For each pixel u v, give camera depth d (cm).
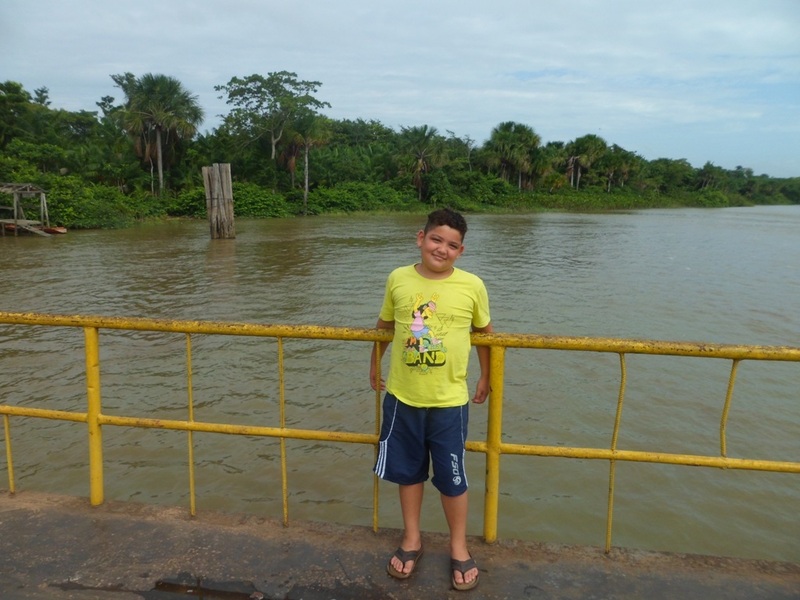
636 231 3619
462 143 7400
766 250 2548
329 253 2259
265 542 286
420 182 6172
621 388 263
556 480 540
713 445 616
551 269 1866
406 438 260
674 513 495
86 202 3394
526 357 882
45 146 4069
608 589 255
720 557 277
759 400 733
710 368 845
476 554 278
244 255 2189
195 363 849
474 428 648
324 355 885
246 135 5047
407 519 269
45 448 593
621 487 531
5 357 880
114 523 301
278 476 545
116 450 590
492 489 281
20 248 2409
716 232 3631
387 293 267
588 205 7381
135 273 1742
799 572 267
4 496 327
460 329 252
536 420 667
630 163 8744
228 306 1279
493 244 2712
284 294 1404
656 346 255
